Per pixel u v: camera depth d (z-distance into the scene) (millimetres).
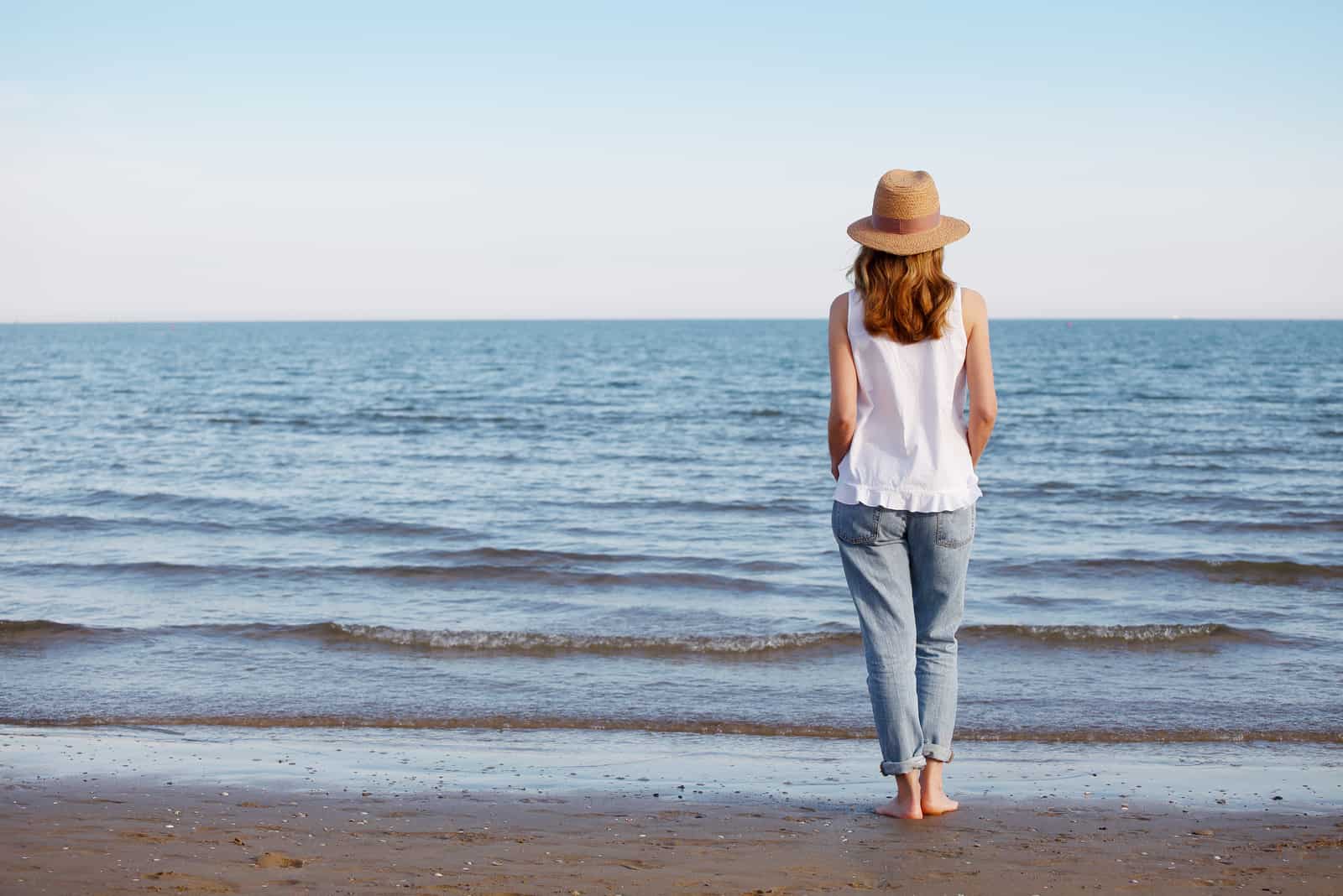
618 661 6148
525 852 3012
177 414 28359
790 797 3713
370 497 14164
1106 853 3018
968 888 2709
